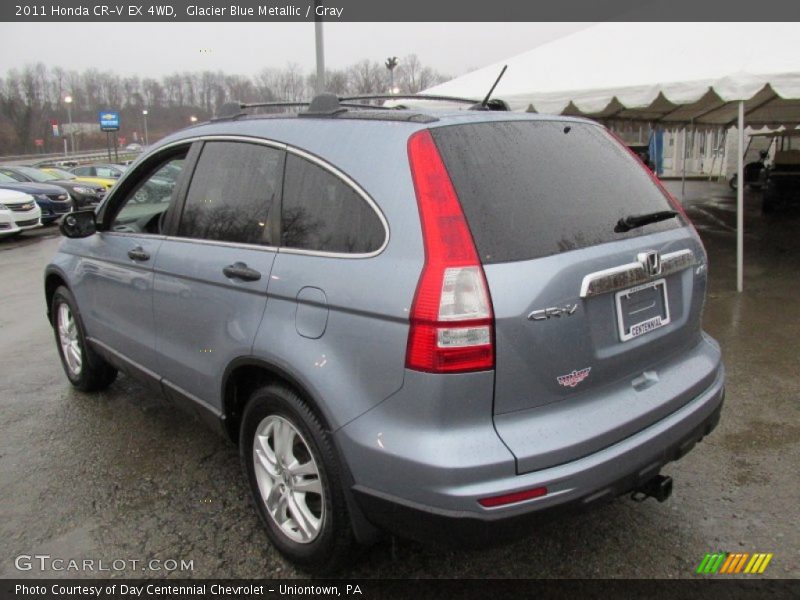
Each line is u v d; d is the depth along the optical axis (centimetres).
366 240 219
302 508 255
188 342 300
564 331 207
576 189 240
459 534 196
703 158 2434
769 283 713
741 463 333
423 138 219
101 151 7838
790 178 1282
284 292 240
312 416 235
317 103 264
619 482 215
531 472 199
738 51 711
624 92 728
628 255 232
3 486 328
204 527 292
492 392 198
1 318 689
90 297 395
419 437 199
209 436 381
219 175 295
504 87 880
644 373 243
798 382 432
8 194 1388
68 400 441
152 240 327
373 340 209
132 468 345
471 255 199
